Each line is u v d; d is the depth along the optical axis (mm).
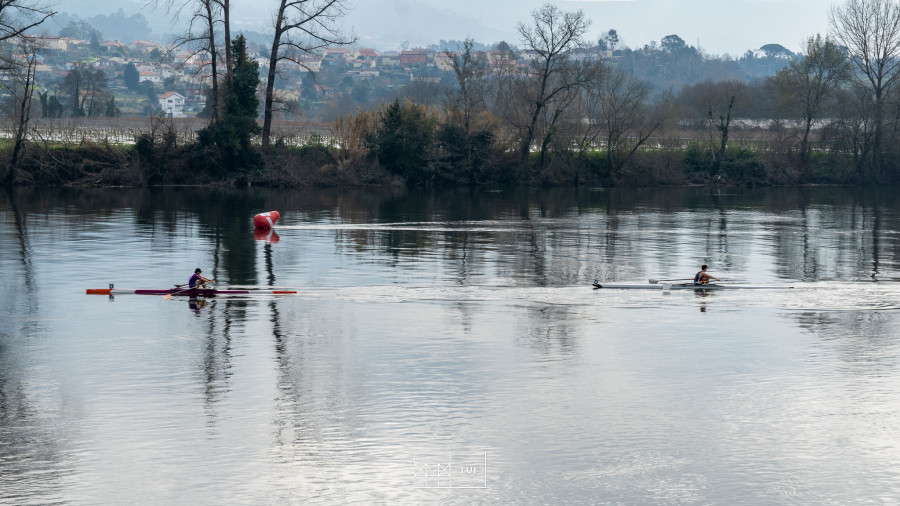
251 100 90500
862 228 63938
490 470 20453
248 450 21250
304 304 35906
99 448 21266
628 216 70750
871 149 110500
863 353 29375
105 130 105625
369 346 29812
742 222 67188
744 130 118000
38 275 41375
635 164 103500
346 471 20266
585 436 22312
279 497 19062
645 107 115938
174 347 29531
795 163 109750
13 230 55906
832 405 24469
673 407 24266
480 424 22984
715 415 23719
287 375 26672
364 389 25469
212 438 21906
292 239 54094
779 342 30641
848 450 21562
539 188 98812
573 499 19203
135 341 30250
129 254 47469
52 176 86062
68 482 19562
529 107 102688
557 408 24141
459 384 25984
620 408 24172
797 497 19328
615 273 43781
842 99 109562
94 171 87875
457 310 35062
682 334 31625
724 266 46281
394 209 73562
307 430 22453
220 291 37656
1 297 36688
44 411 23531
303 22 90125
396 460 20891
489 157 99188
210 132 90312
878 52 107812
